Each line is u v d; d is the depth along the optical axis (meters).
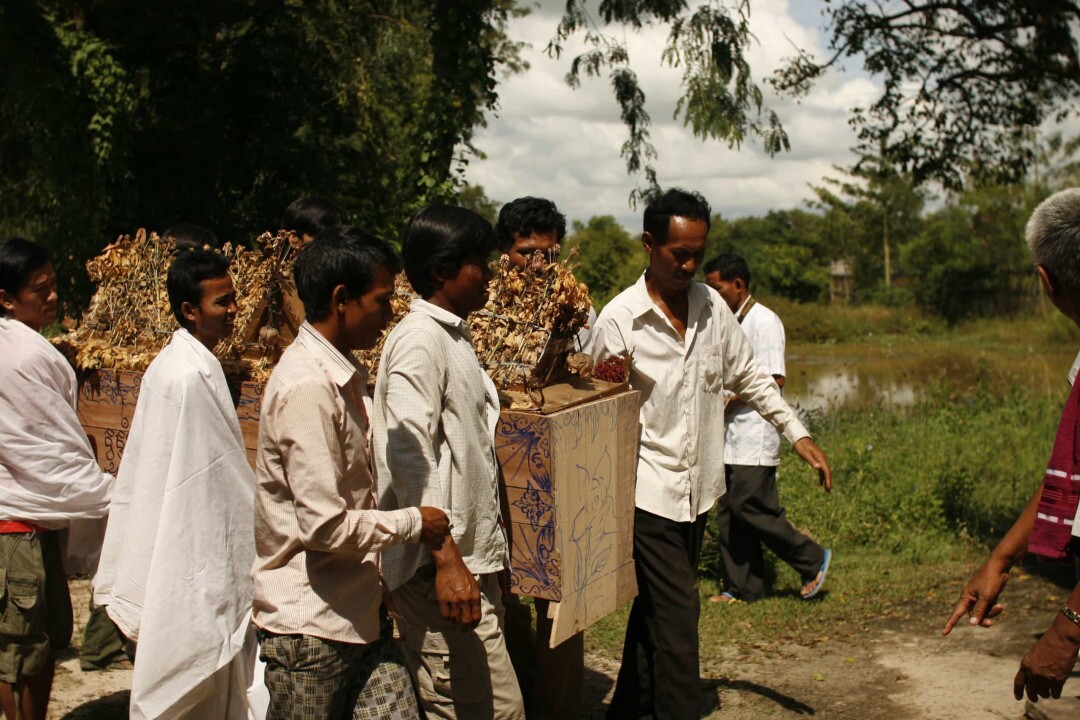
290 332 4.17
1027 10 13.05
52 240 12.07
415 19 16.72
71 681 4.85
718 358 4.11
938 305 41.59
